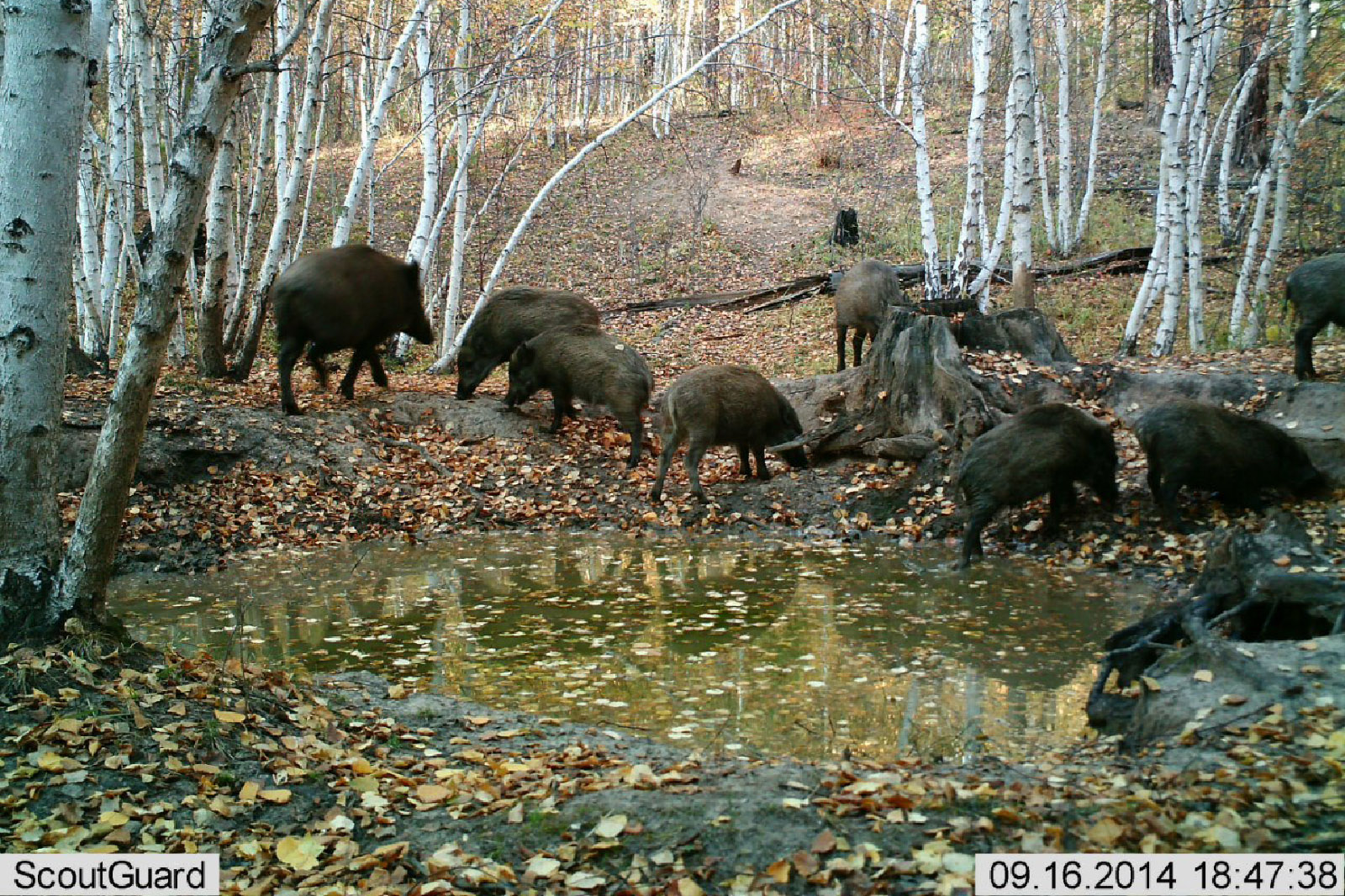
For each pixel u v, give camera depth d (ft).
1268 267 51.72
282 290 40.34
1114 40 78.95
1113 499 33.22
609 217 97.30
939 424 38.60
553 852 13.28
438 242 64.03
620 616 27.40
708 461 43.27
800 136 116.57
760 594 29.35
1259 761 14.48
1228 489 31.22
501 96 61.05
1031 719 19.80
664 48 120.57
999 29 101.09
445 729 18.61
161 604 28.55
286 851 13.25
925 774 15.37
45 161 16.90
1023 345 42.27
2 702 15.85
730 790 14.73
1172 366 40.42
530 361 42.96
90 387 41.06
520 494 39.86
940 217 86.84
